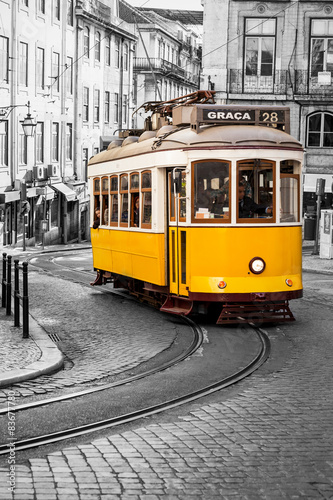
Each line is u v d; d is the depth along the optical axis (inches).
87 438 275.3
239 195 510.0
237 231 508.1
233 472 235.1
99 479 227.6
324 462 244.5
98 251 741.9
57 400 331.3
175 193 528.7
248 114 534.9
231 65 1604.3
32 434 279.4
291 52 1589.6
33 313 602.9
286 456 250.5
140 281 645.9
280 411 308.5
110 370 397.7
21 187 1501.0
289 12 1583.4
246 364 410.6
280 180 518.9
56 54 1793.8
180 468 238.4
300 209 531.2
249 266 509.4
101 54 2140.7
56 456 249.6
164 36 3065.9
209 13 1596.9
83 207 2047.2
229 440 268.5
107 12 2159.2
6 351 425.4
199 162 513.3
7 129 1529.3
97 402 329.1
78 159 1984.5
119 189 655.8
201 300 510.0
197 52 3693.4
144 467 239.0
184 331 524.4
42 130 1737.2
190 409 316.8
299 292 522.9
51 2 1739.7
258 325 541.0
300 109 1612.9
